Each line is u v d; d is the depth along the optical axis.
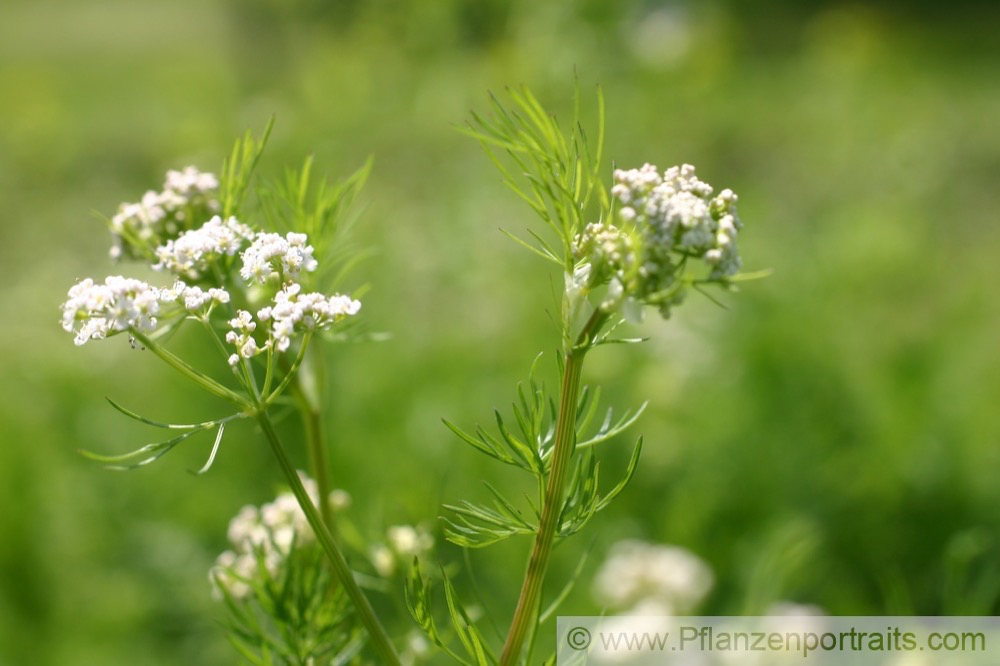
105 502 4.97
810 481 4.39
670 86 12.09
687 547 3.99
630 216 1.30
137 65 17.19
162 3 22.23
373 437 4.95
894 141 10.19
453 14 13.07
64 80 16.36
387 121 11.14
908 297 7.00
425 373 5.68
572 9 11.42
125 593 4.50
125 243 1.87
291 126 9.98
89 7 22.34
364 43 13.38
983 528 4.23
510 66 11.30
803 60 15.46
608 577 3.36
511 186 1.46
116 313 1.34
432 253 7.65
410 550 2.05
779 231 7.99
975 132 10.80
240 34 16.88
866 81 13.12
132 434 5.30
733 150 10.80
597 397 1.50
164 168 10.78
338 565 1.43
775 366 5.04
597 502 1.45
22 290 8.33
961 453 4.59
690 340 5.38
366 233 7.02
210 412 5.17
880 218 7.55
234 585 1.95
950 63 14.98
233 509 4.77
